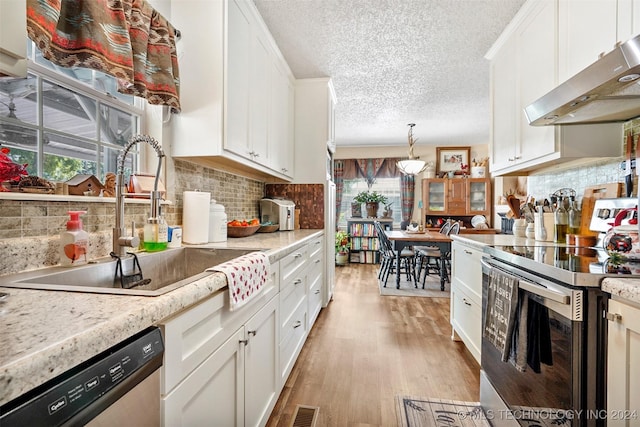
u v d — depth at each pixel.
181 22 1.78
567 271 1.06
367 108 4.18
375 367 2.15
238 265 1.12
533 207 2.43
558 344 1.10
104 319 0.60
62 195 1.15
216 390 0.99
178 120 1.79
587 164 2.06
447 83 3.37
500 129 2.56
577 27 1.67
